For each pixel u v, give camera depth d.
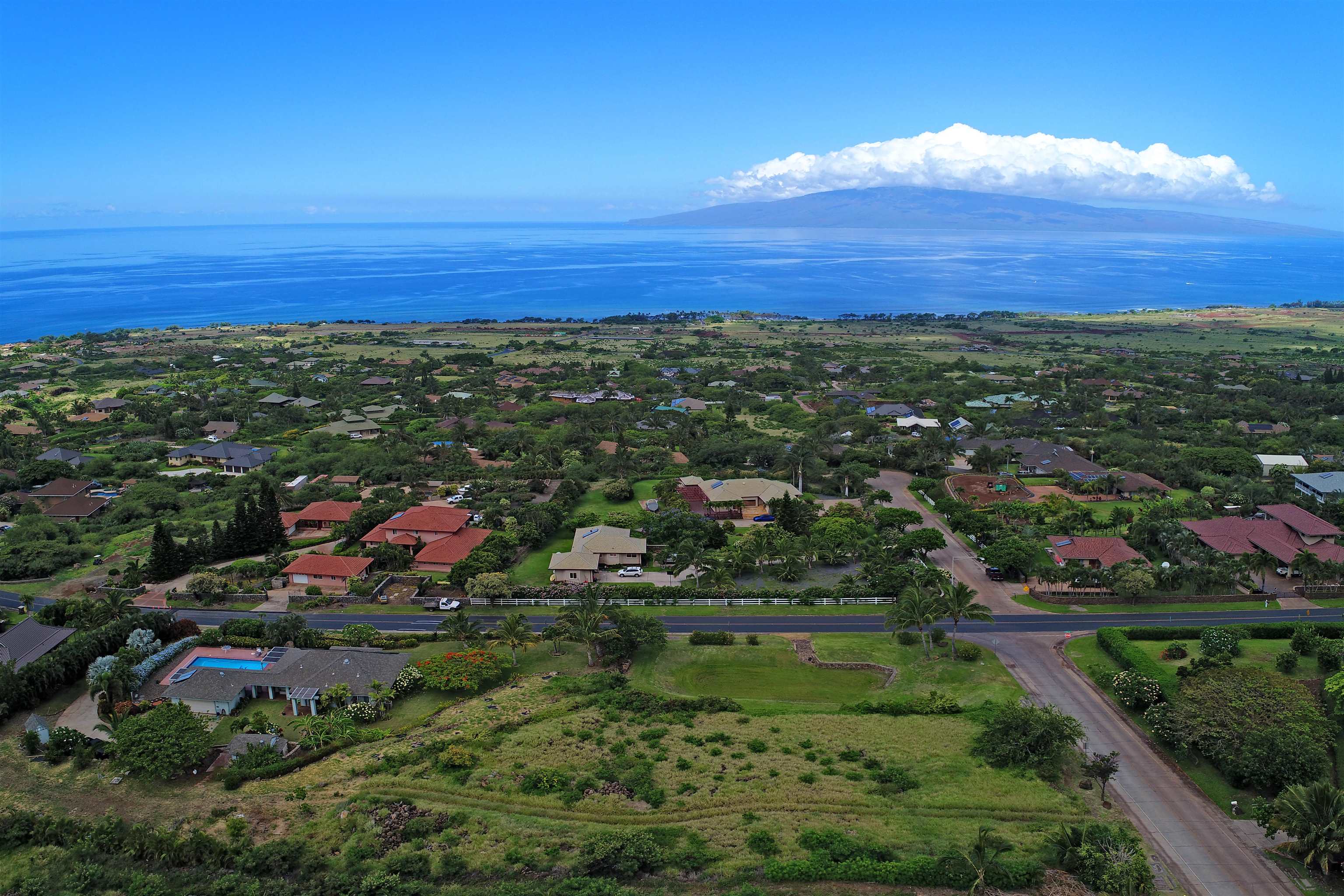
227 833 74.81
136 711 93.12
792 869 68.38
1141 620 119.31
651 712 95.38
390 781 82.31
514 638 106.19
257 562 139.38
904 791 80.06
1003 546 137.25
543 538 153.00
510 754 86.56
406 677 99.12
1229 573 126.81
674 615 123.94
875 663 108.62
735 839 73.25
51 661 99.25
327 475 199.00
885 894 66.50
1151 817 77.00
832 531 147.25
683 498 167.00
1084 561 134.25
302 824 76.25
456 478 193.62
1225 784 81.69
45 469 190.38
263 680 98.31
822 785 81.00
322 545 151.25
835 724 92.62
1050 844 72.38
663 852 71.38
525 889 66.25
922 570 130.88
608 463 192.62
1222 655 101.75
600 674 104.75
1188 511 160.25
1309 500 164.75
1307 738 81.06
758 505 167.00
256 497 176.00
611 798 79.25
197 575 134.00
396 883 67.31
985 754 85.94
